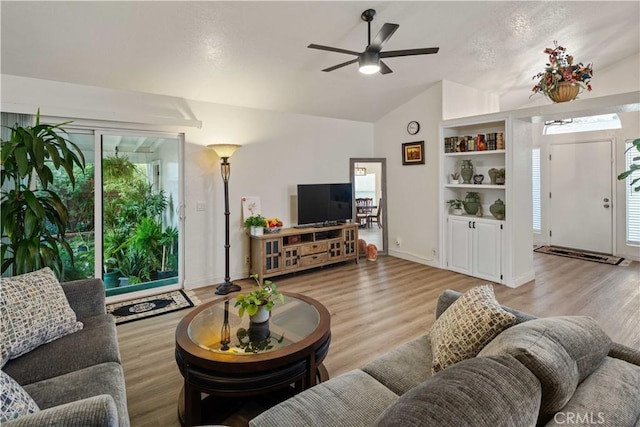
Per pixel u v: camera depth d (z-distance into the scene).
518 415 0.88
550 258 5.55
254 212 4.78
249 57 3.54
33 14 2.57
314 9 2.96
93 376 1.62
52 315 1.93
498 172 4.51
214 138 4.41
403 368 1.68
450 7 3.23
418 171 5.41
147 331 3.10
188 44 3.18
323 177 5.52
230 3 2.76
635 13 3.79
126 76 3.52
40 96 3.34
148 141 4.03
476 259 4.61
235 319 2.30
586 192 5.88
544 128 6.35
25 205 2.64
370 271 5.02
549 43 4.18
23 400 1.26
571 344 1.22
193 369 1.79
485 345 1.52
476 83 5.14
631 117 5.36
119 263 3.93
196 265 4.36
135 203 3.98
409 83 4.84
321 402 1.41
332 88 4.60
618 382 1.18
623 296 3.76
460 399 0.86
